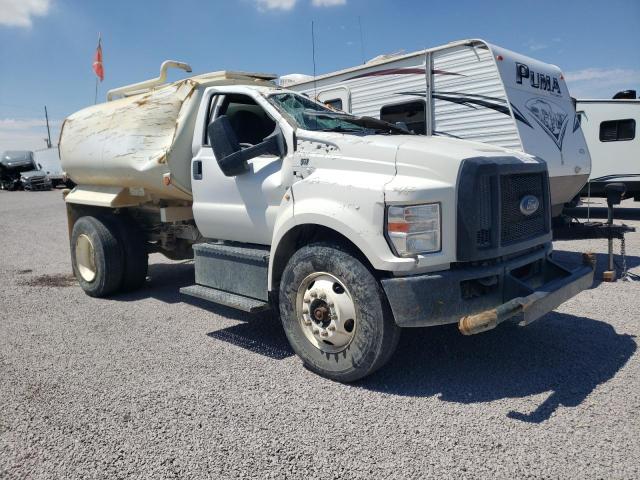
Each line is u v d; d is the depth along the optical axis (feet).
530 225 13.92
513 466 9.30
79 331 17.37
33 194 99.91
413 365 13.89
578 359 14.01
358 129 16.11
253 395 12.34
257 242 16.15
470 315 12.03
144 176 19.21
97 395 12.46
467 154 12.60
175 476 9.26
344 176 13.10
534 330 16.31
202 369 13.94
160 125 19.36
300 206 13.55
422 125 27.63
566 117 28.02
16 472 9.49
